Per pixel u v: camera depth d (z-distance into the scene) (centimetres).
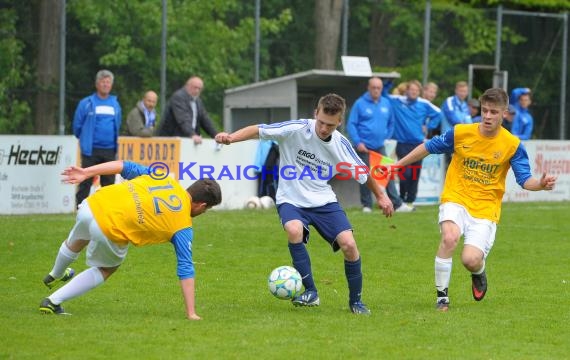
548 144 3853
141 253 2189
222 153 3161
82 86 3297
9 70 3167
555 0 5006
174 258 2133
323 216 1568
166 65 3503
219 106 3675
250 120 3675
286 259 2150
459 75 4112
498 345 1319
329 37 3838
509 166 1622
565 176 3934
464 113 3412
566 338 1378
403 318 1504
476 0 4938
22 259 2069
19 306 1543
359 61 3506
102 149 2802
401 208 3244
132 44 3400
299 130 1552
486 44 4131
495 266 2127
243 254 2211
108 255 1439
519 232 2770
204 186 1435
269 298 1686
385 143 3309
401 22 3966
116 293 1700
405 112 3269
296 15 3803
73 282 1462
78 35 3278
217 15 3625
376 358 1222
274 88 3553
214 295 1705
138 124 3047
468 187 1611
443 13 4069
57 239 2355
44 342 1274
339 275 1961
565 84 4309
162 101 3494
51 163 2970
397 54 3978
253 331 1371
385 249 2342
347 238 1534
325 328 1407
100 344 1269
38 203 2959
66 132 3272
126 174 1462
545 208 3512
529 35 4241
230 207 3184
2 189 2900
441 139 1630
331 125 1521
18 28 3178
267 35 3734
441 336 1367
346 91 3784
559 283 1900
